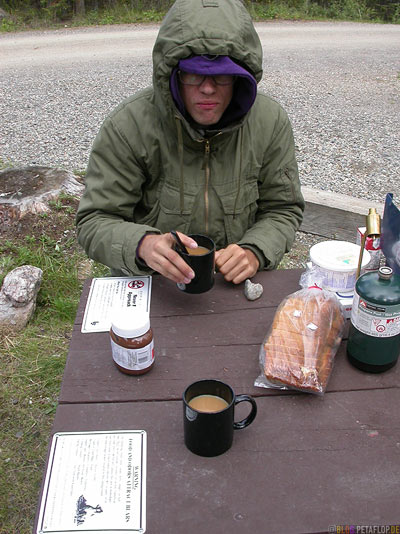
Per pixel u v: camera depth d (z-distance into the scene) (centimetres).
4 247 314
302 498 100
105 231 171
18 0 1197
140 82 739
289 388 124
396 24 1253
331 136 567
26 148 530
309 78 780
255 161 187
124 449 110
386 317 121
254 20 1220
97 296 161
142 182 188
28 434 219
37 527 96
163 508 98
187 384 127
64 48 945
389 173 477
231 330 146
